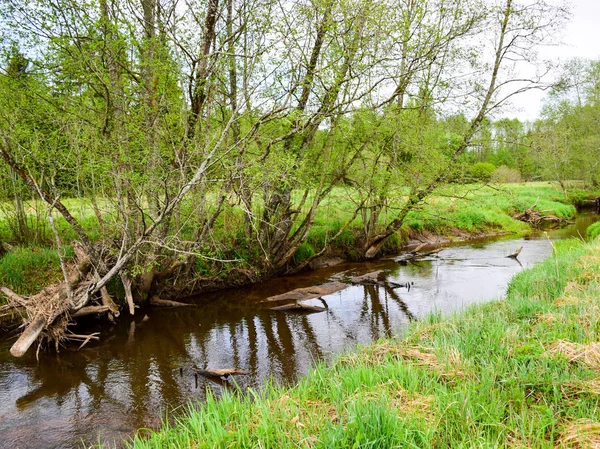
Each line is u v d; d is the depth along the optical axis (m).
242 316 12.76
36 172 10.72
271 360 9.46
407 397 5.23
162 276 13.80
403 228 25.14
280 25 11.27
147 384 8.45
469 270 18.19
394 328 11.20
